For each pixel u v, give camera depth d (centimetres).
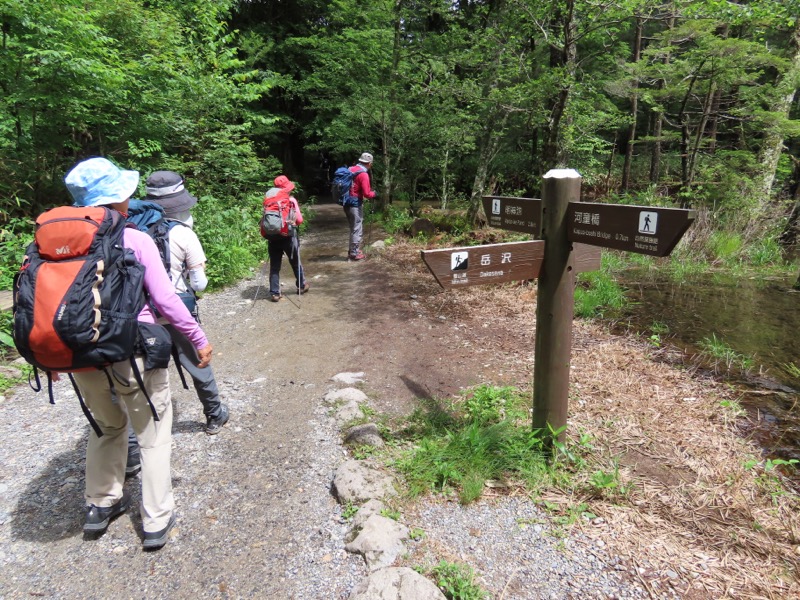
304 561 205
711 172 914
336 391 349
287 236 565
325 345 451
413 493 238
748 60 823
